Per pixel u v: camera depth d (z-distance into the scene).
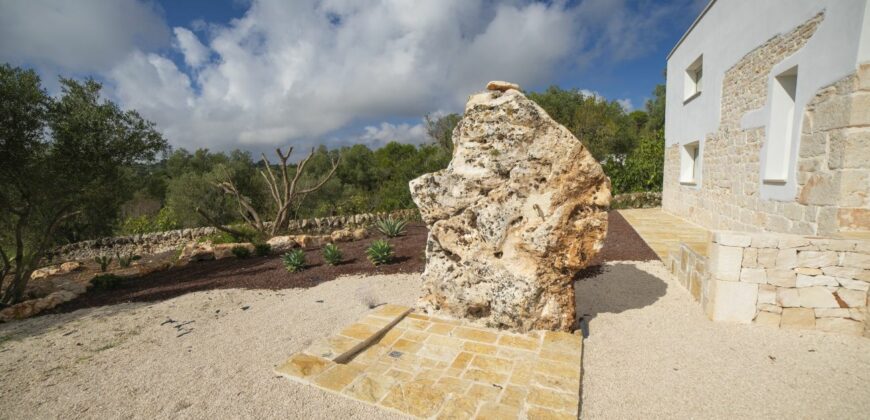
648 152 17.22
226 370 3.59
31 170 6.15
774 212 6.86
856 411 2.72
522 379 3.21
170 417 2.90
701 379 3.19
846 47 5.07
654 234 9.55
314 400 3.01
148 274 8.63
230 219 22.62
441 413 2.74
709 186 9.97
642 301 5.00
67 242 14.60
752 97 7.69
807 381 3.10
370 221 15.03
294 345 4.09
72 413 3.02
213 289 6.61
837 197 5.23
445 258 4.50
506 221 4.04
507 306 4.04
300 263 7.61
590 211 4.05
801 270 3.92
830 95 5.38
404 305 5.12
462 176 4.27
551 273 3.98
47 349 4.33
